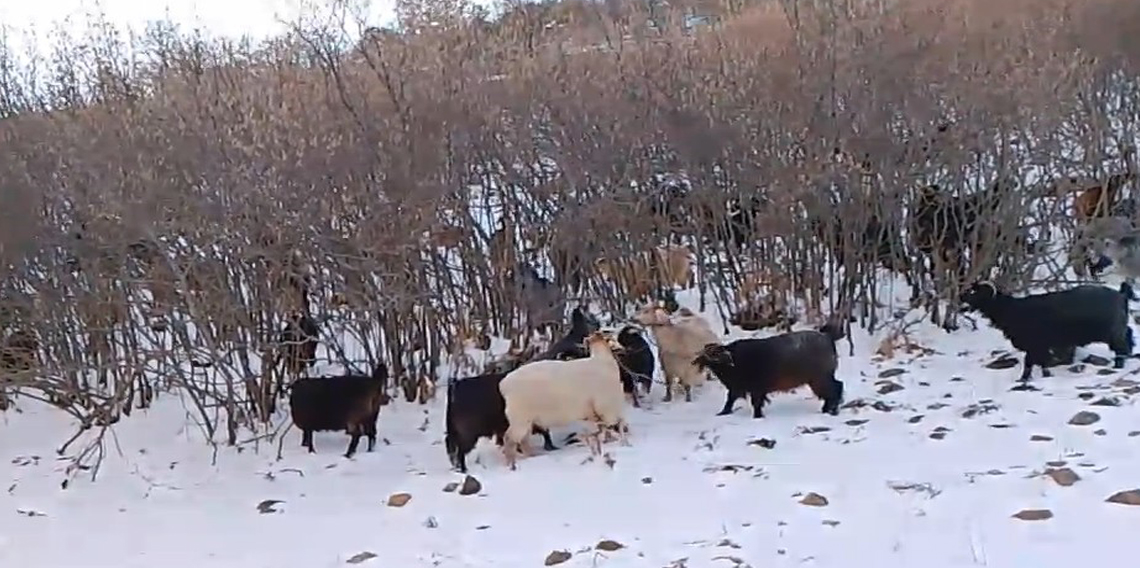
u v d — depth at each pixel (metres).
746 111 8.91
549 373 6.44
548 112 8.77
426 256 8.19
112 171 7.28
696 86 9.28
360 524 5.70
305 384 7.04
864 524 4.96
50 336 7.54
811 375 6.94
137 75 8.92
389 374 8.08
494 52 9.46
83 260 7.38
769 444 6.37
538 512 5.59
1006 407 6.68
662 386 8.05
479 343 8.65
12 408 8.48
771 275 9.02
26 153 7.44
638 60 9.73
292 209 7.47
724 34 10.76
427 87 8.32
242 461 7.05
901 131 8.68
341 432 7.58
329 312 7.91
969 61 9.28
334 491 6.33
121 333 7.85
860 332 8.80
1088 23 10.34
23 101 8.38
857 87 8.73
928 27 10.09
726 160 8.91
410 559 5.12
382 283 7.80
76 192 7.31
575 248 8.68
